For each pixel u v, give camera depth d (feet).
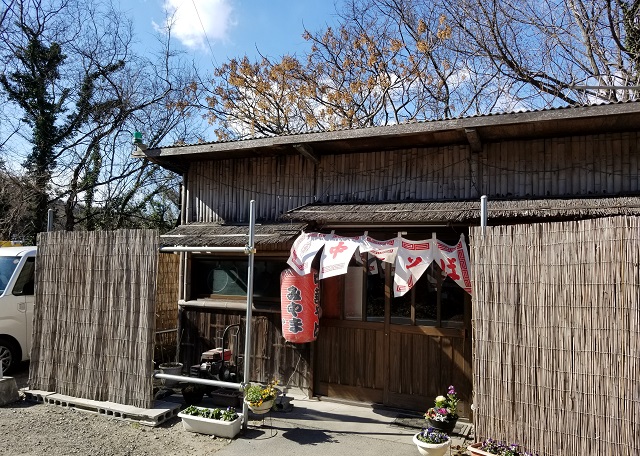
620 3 39.50
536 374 13.65
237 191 25.59
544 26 43.01
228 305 24.43
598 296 12.60
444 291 19.81
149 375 19.47
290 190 24.23
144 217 58.70
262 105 63.52
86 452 15.97
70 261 21.94
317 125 60.23
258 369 23.52
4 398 20.94
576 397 12.85
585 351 12.77
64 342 21.67
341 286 21.88
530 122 17.29
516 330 14.08
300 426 18.40
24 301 28.30
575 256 13.09
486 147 20.26
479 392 14.69
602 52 41.78
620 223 12.25
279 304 23.45
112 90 55.11
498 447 13.85
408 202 20.66
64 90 52.85
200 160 26.48
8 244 35.35
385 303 20.81
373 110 60.54
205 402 21.15
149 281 19.81
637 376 11.80
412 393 19.95
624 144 18.13
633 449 11.73
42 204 50.52
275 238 20.81
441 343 19.57
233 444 16.63
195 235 23.31
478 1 45.16
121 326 20.25
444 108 58.03
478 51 47.65
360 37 60.59
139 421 18.80
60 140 52.24
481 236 14.93
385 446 16.43
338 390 21.54
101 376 20.49
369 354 21.06
